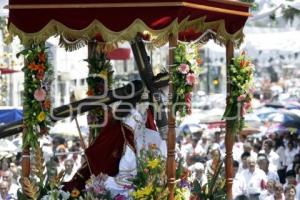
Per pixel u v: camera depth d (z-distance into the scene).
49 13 11.02
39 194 11.27
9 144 19.67
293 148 26.33
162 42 12.06
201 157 20.95
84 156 12.04
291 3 20.03
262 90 49.22
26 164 11.28
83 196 11.70
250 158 18.25
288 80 59.56
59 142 25.58
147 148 11.72
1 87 21.34
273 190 17.59
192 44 11.16
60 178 11.45
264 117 29.02
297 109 30.23
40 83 11.16
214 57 45.44
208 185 12.32
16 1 11.10
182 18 10.95
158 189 11.13
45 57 11.18
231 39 12.05
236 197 15.78
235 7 11.91
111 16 10.88
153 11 10.78
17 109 18.89
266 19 24.28
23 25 11.09
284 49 27.33
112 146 11.83
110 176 11.77
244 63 12.07
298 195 18.64
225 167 12.32
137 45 11.92
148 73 11.89
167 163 11.06
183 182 11.53
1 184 15.75
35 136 11.19
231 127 12.15
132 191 11.30
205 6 11.23
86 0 10.94
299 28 27.36
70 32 11.00
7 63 21.25
